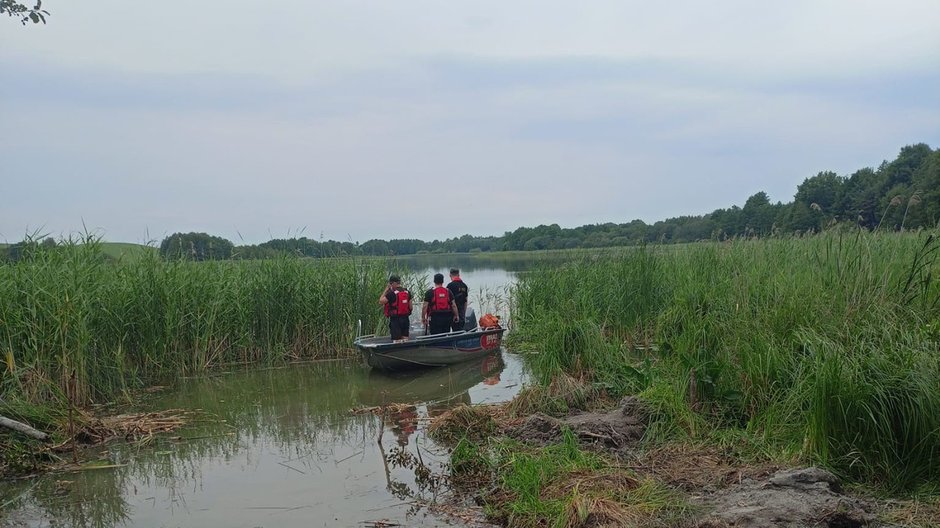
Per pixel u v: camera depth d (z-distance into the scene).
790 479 5.54
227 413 10.51
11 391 9.15
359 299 15.91
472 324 15.75
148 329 13.00
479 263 50.41
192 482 7.43
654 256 15.20
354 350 15.69
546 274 17.56
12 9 7.31
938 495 5.51
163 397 11.77
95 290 11.84
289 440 8.95
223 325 14.68
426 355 13.45
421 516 6.26
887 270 8.75
